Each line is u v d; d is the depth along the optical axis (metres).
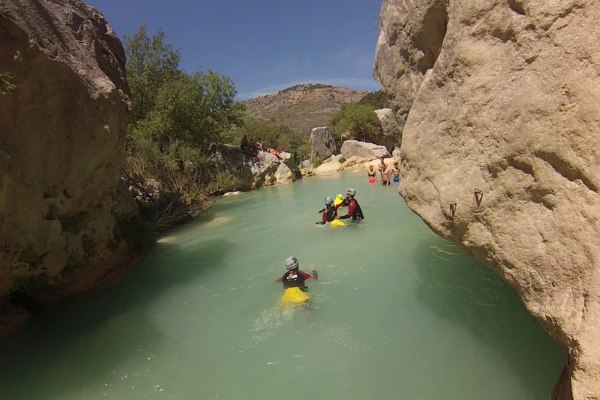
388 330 4.88
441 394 3.68
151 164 16.28
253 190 20.89
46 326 5.94
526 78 2.91
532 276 2.77
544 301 2.65
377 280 6.34
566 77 2.64
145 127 19.28
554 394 2.55
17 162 5.26
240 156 22.27
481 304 5.13
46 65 5.40
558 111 2.66
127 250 8.76
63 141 5.96
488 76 3.23
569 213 2.55
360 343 4.66
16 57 5.01
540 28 2.84
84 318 6.12
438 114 3.80
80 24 7.36
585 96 2.52
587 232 2.43
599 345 2.12
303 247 8.59
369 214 11.08
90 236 7.32
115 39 9.20
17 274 5.80
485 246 3.24
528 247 2.81
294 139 46.34
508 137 3.01
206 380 4.32
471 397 3.59
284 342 4.87
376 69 6.23
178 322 5.70
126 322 5.86
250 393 4.03
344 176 22.55
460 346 4.34
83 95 6.21
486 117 3.22
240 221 12.45
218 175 20.33
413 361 4.22
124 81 8.75
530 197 2.84
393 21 5.36
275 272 7.24
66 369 4.79
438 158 3.76
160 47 21.56
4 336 5.68
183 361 4.72
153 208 13.22
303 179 23.58
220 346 4.95
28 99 5.30
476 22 3.37
